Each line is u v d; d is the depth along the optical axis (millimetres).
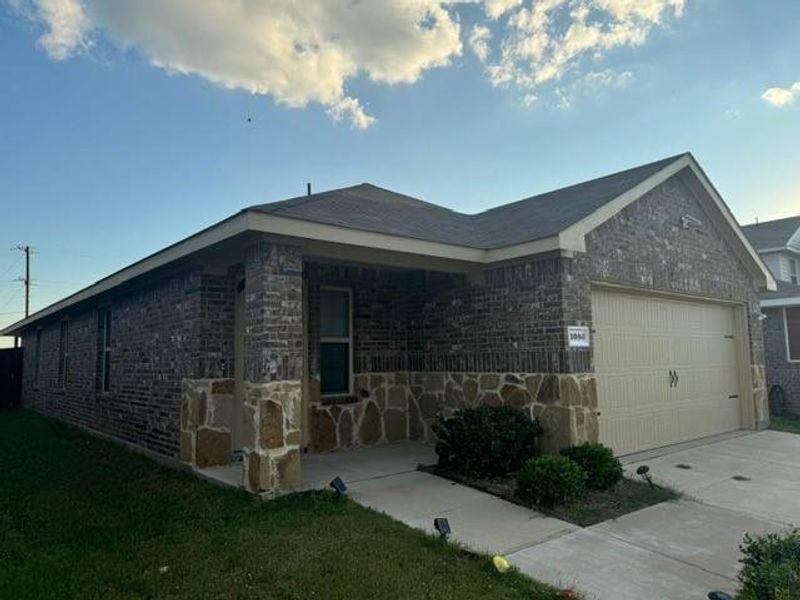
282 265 5941
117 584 3871
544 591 3740
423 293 9055
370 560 4164
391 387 9102
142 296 8852
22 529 5215
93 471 7605
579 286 7160
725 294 10195
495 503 5645
